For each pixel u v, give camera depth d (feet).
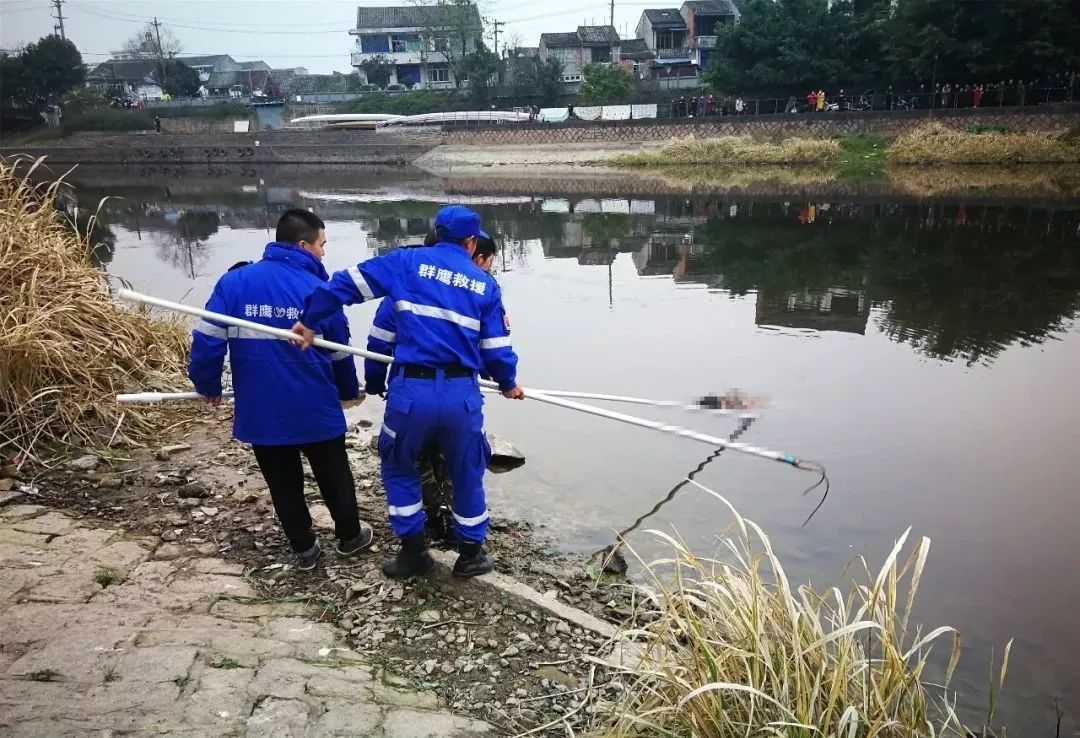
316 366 10.81
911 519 14.28
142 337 19.48
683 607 8.73
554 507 15.05
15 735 7.49
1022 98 94.99
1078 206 56.65
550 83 153.99
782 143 103.71
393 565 11.40
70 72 163.94
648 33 181.78
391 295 10.72
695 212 60.39
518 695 9.31
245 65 279.90
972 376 21.88
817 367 22.81
